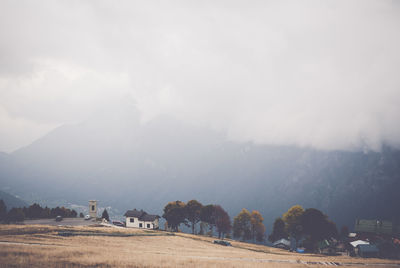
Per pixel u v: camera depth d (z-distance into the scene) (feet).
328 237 375.25
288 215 374.63
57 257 116.57
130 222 374.63
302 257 222.48
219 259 162.50
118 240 210.59
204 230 415.03
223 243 284.61
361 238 378.94
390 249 317.42
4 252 116.57
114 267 108.99
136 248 182.39
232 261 154.51
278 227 419.54
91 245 172.24
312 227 346.95
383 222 413.39
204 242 282.77
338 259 223.30
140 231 292.20
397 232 402.31
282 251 310.04
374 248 314.76
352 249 334.65
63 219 385.29
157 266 114.73
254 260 173.17
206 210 382.22
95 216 387.34
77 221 360.07
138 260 122.93
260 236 404.57
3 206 366.63
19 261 105.91
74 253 126.82
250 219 403.34
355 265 185.16
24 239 161.99
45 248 133.59
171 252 180.55
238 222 403.13
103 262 113.60
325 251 353.51
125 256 132.16
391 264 200.64
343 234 483.10
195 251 200.64
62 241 170.50
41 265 104.06
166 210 391.45
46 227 215.51
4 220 345.31
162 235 279.90
